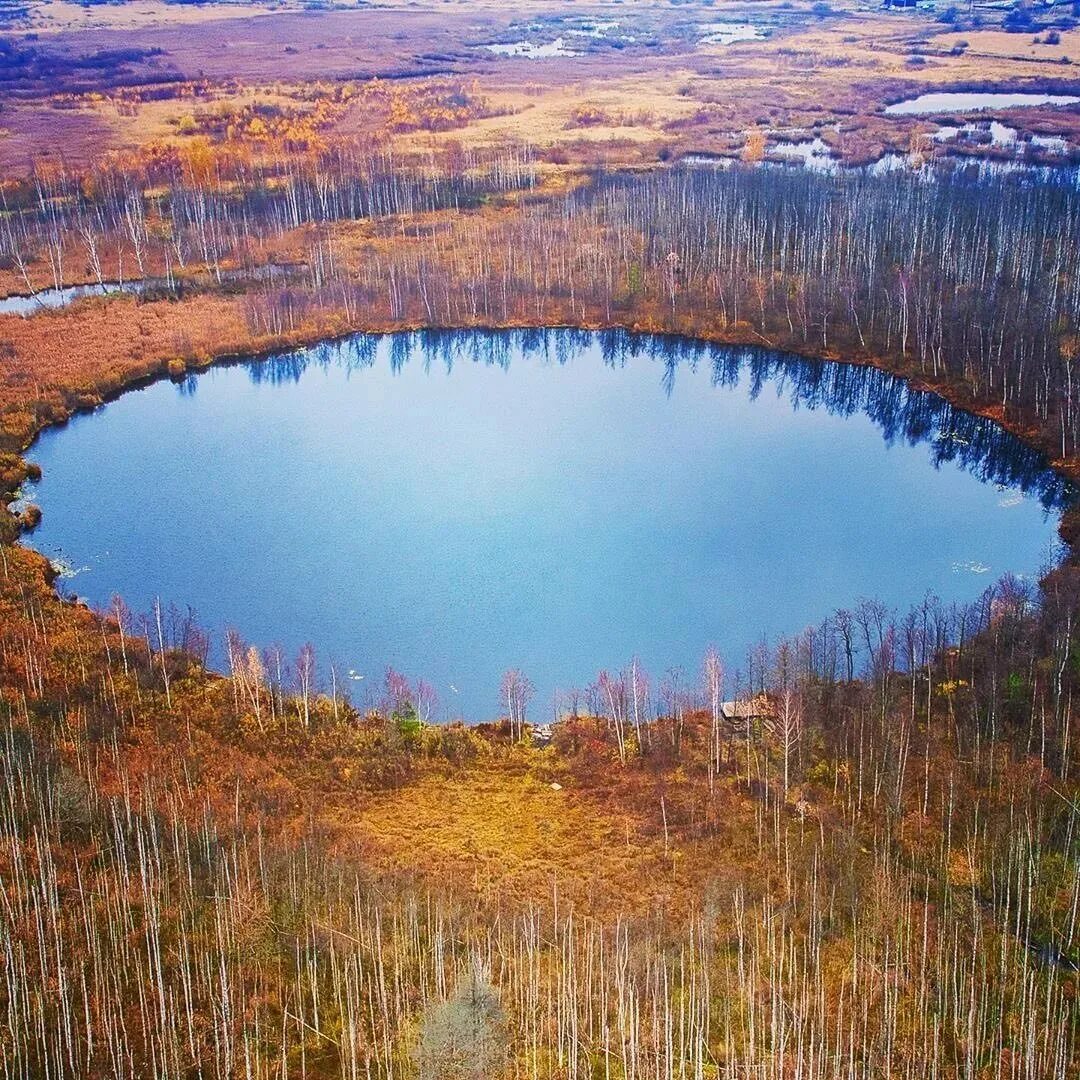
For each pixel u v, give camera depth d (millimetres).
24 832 73750
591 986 63688
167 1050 60219
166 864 72625
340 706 94000
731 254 178375
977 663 91312
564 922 68938
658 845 76938
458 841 78188
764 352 162875
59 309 174500
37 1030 60312
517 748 88938
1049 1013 61031
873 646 100750
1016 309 150000
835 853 74250
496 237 195375
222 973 62125
